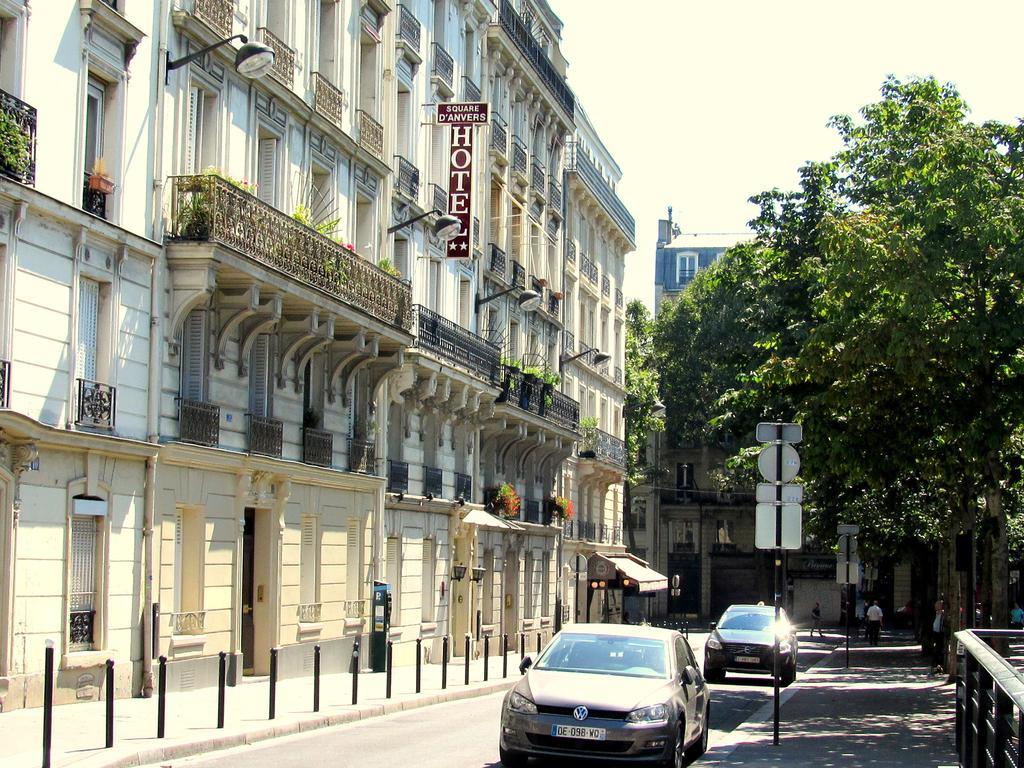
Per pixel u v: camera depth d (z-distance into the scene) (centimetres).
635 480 8175
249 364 2773
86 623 2181
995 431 2130
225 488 2650
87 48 2169
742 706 2647
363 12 3422
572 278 6041
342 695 2531
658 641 1725
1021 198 2048
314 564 3117
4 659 1933
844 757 1677
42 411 2044
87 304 2202
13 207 1950
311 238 2816
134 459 2300
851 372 2191
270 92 2853
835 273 2077
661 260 10062
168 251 2408
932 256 2038
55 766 1399
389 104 3619
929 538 4228
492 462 4662
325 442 3123
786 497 1847
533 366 4884
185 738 1706
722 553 8825
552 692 1562
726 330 8119
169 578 2430
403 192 3709
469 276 4384
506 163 4775
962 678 1301
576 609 6034
